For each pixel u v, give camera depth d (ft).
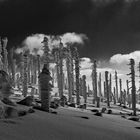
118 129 41.24
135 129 49.16
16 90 197.98
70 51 196.44
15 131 20.92
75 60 175.22
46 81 53.98
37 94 203.72
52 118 37.70
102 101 253.85
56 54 203.92
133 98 152.25
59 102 110.32
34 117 33.22
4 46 189.26
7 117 28.07
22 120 28.25
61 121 35.91
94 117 64.39
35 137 20.15
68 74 195.83
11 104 43.24
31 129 23.45
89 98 250.78
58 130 26.12
